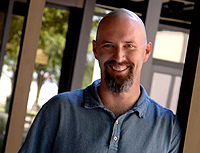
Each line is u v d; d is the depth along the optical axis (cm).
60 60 358
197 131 133
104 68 133
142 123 133
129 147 128
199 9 136
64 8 346
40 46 354
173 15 385
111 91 135
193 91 131
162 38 450
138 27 133
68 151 130
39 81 359
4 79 347
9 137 249
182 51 462
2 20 332
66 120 133
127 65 131
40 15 233
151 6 250
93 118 132
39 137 136
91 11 339
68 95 139
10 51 344
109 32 131
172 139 135
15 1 336
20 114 247
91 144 128
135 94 137
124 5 361
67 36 349
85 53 343
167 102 471
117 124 130
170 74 466
